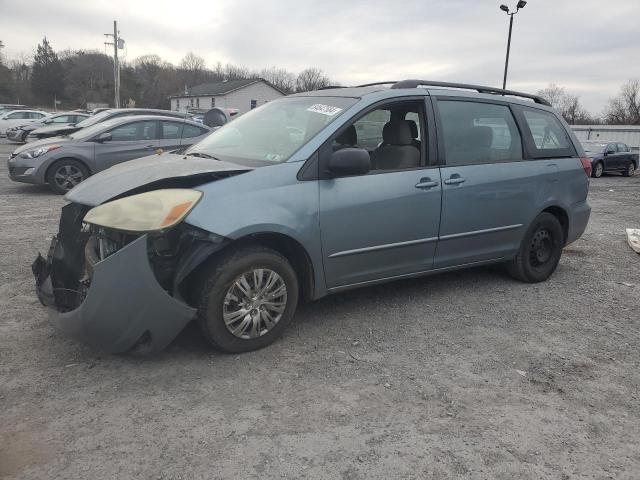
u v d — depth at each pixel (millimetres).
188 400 3133
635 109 66625
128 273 3182
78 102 87562
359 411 3086
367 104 4238
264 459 2648
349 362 3672
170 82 99625
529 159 5297
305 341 3975
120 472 2529
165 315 3316
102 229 3492
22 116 28906
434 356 3807
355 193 4027
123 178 3740
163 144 11016
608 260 6746
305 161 3857
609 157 23297
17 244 6402
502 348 3982
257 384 3338
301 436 2838
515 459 2715
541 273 5566
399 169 4359
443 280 5531
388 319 4449
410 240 4395
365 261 4199
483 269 5980
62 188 10336
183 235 3398
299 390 3289
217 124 12398
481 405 3197
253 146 4211
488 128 5012
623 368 3740
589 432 2969
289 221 3686
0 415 2932
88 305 3197
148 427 2871
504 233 5102
